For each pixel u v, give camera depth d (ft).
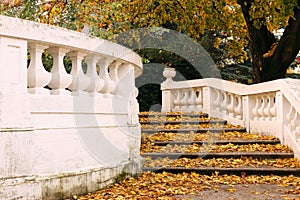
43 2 34.76
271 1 40.93
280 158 29.63
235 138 35.14
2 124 16.07
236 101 42.29
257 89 36.45
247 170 26.50
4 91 16.24
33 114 17.63
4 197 15.48
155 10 50.01
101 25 35.94
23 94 16.89
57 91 19.21
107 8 33.06
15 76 16.70
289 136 31.09
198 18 50.98
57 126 18.62
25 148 16.65
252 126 38.32
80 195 19.39
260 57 46.83
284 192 21.66
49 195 17.52
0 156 15.80
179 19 51.01
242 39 53.57
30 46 17.93
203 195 20.92
